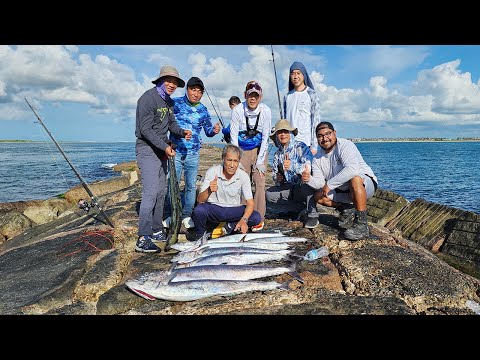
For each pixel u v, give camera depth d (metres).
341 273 3.70
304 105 5.66
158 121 4.60
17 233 8.70
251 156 5.48
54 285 3.69
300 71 5.62
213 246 4.21
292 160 5.34
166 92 4.60
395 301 3.06
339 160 4.70
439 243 5.82
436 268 3.67
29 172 24.95
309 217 5.23
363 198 4.47
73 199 11.23
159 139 4.41
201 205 4.77
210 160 18.27
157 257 4.32
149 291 3.23
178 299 3.24
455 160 42.19
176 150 5.32
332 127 4.65
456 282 3.36
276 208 6.78
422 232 6.29
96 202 5.84
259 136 5.35
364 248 4.20
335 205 5.03
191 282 3.33
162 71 4.58
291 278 3.63
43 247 5.23
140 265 4.07
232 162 4.40
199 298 3.26
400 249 4.21
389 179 23.17
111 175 22.33
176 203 4.72
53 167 28.81
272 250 4.08
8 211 9.47
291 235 5.04
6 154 50.72
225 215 4.78
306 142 5.74
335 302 3.07
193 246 4.31
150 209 4.47
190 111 5.31
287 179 5.51
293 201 5.82
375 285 3.34
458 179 22.73
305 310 2.96
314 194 5.08
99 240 5.12
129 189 10.19
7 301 3.47
